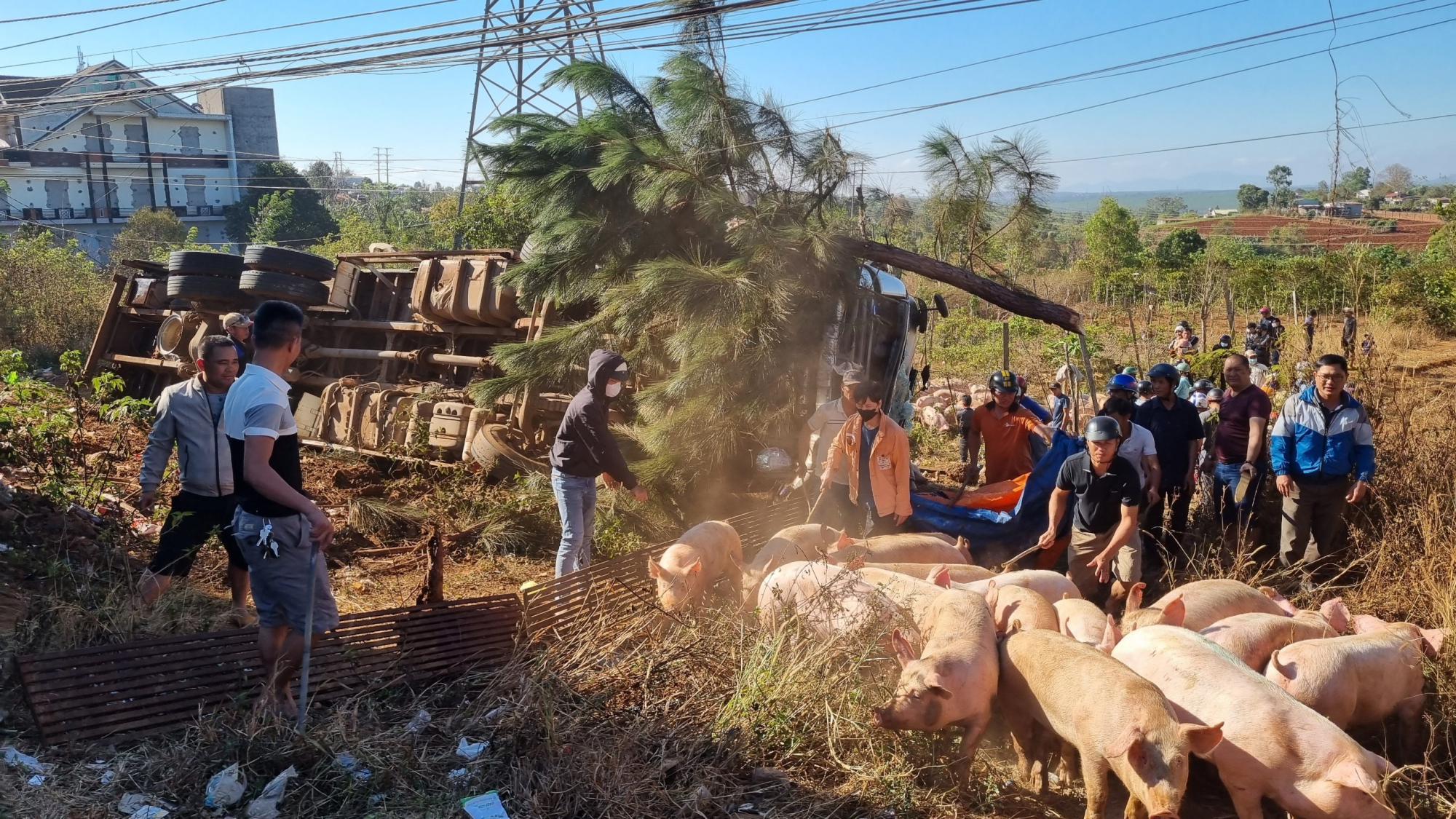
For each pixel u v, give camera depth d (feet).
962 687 15.34
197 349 38.01
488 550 27.81
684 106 31.14
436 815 13.60
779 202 30.94
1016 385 28.43
